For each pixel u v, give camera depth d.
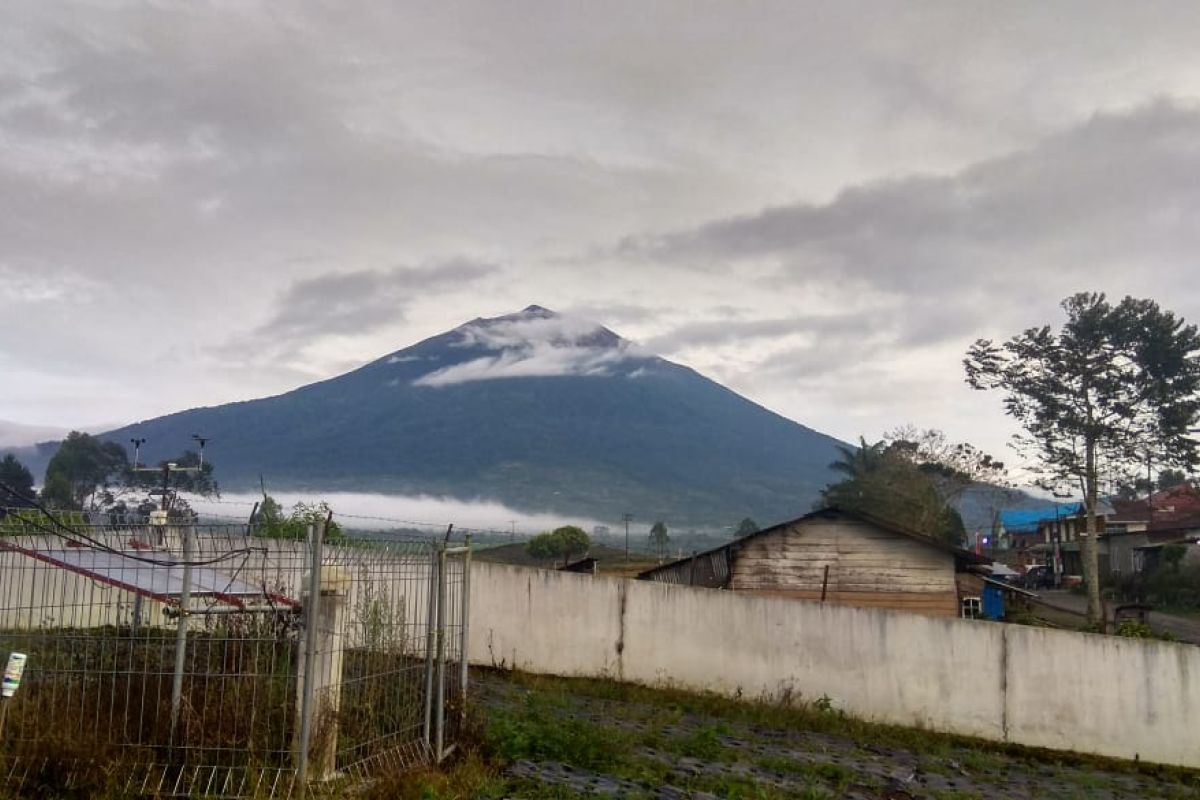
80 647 8.54
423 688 9.63
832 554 27.98
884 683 17.19
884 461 57.94
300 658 8.12
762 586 28.16
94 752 7.80
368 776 8.37
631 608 17.89
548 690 16.45
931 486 56.31
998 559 73.06
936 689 17.08
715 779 10.95
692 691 17.39
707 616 17.72
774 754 13.40
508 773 9.62
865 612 17.39
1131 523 61.47
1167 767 16.33
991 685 16.98
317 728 8.10
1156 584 50.31
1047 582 61.84
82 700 8.10
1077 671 16.89
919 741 16.19
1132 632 27.48
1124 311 46.81
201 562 8.64
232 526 9.38
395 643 9.66
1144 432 47.34
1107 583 54.09
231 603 8.71
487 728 10.59
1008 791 13.32
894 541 27.80
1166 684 16.72
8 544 9.17
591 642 17.91
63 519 9.73
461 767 9.13
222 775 7.83
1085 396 47.97
